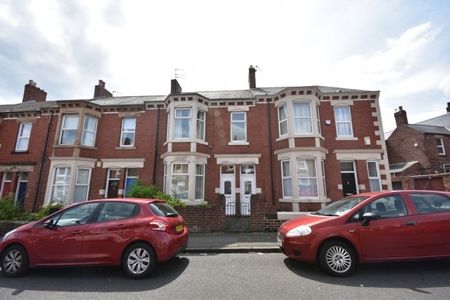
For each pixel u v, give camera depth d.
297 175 12.41
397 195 5.29
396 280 4.52
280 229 5.88
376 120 13.77
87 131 14.48
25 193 14.26
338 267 4.78
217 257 6.38
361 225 4.91
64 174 13.56
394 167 23.64
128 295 4.05
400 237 4.83
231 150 14.02
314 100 13.28
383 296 3.86
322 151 12.81
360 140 13.55
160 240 4.96
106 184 14.11
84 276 4.97
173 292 4.14
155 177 13.91
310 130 13.07
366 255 4.79
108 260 4.88
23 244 5.03
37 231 5.11
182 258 6.31
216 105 14.77
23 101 19.12
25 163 14.43
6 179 14.77
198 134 14.03
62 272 5.21
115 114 15.17
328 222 5.05
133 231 4.98
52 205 10.90
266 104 14.48
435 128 23.94
